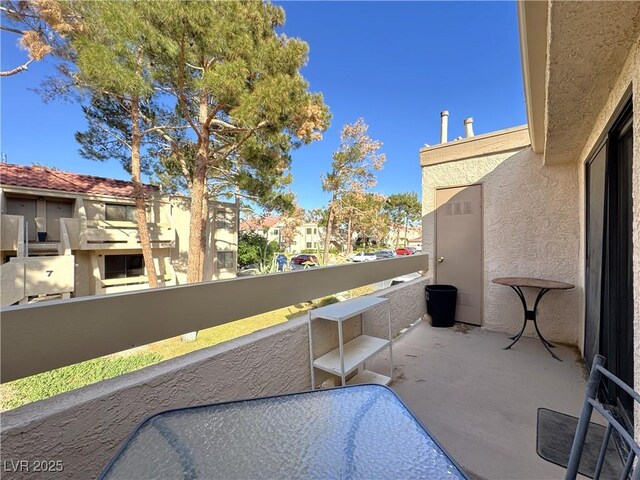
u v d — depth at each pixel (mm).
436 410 2055
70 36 5820
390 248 31609
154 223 10148
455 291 3910
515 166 3660
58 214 8977
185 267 11438
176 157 9500
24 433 921
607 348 2035
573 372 2621
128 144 8594
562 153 3027
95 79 5199
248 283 1780
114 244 9109
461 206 4090
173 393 1297
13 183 7926
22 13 6051
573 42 1351
